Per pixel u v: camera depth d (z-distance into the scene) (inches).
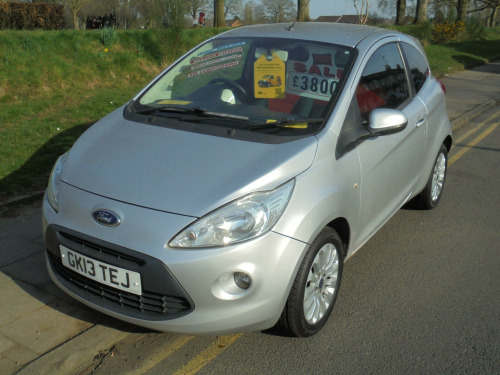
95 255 112.0
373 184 145.9
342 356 125.5
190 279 105.0
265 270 108.7
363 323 139.3
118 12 1256.2
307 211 114.8
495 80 595.5
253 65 152.7
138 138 130.3
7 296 140.6
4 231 177.2
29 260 159.6
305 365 122.0
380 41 163.2
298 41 155.6
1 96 329.1
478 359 125.6
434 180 212.5
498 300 152.7
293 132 127.2
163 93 155.3
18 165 227.3
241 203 108.6
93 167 122.4
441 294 155.3
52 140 258.5
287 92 143.1
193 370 119.5
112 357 122.0
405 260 175.9
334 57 148.3
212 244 105.4
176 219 106.4
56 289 145.2
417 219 209.6
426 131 184.5
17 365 116.4
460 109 415.8
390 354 126.8
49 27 579.8
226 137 126.2
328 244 126.9
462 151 313.6
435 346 130.3
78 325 130.6
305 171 118.3
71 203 116.9
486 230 201.6
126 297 112.7
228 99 146.0
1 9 534.3
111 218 109.8
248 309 109.6
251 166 115.0
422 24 956.0
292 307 118.4
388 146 152.3
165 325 109.8
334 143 128.3
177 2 472.1
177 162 118.5
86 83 388.2
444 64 687.1
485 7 1547.7
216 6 787.4
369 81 150.1
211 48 167.0
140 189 112.7
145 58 457.4
